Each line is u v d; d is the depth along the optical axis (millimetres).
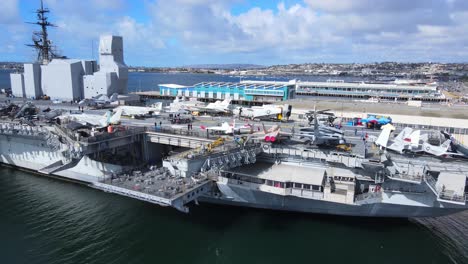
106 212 41062
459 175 32375
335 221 39906
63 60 89500
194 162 36656
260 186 37250
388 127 41969
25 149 54750
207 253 32906
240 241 35250
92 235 35469
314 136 42625
